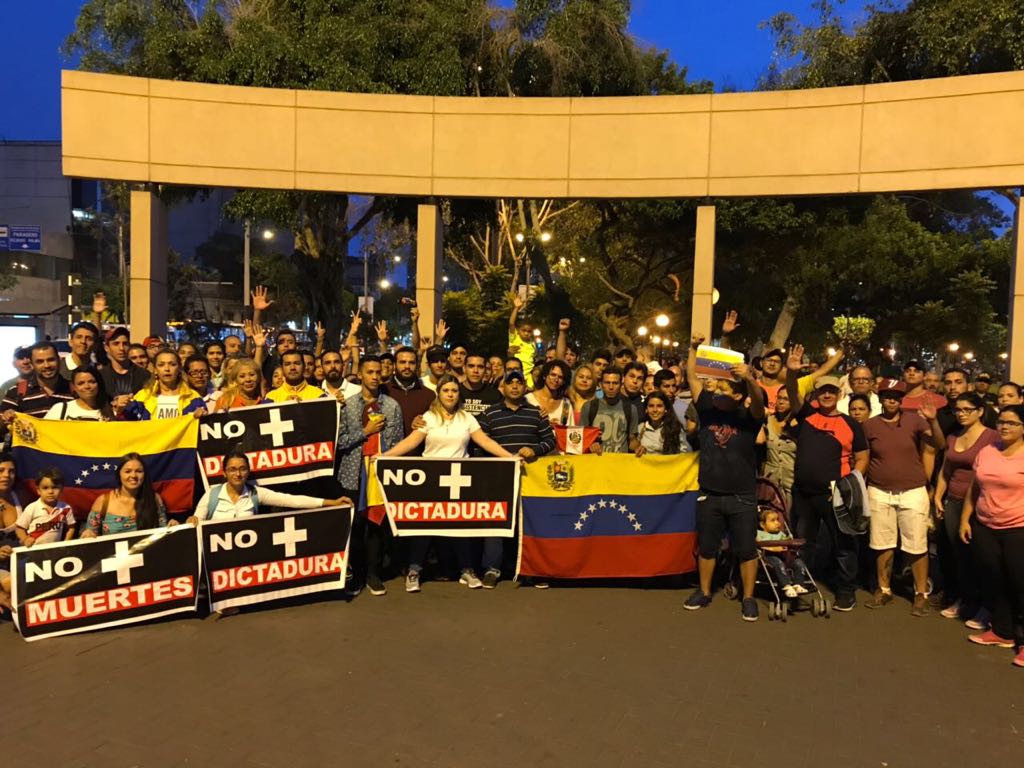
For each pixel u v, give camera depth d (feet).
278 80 63.67
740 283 107.04
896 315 130.52
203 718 13.62
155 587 18.70
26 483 20.93
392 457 21.27
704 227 44.86
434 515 21.47
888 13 74.23
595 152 44.78
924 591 20.65
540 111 44.96
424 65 65.10
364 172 45.16
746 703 14.58
